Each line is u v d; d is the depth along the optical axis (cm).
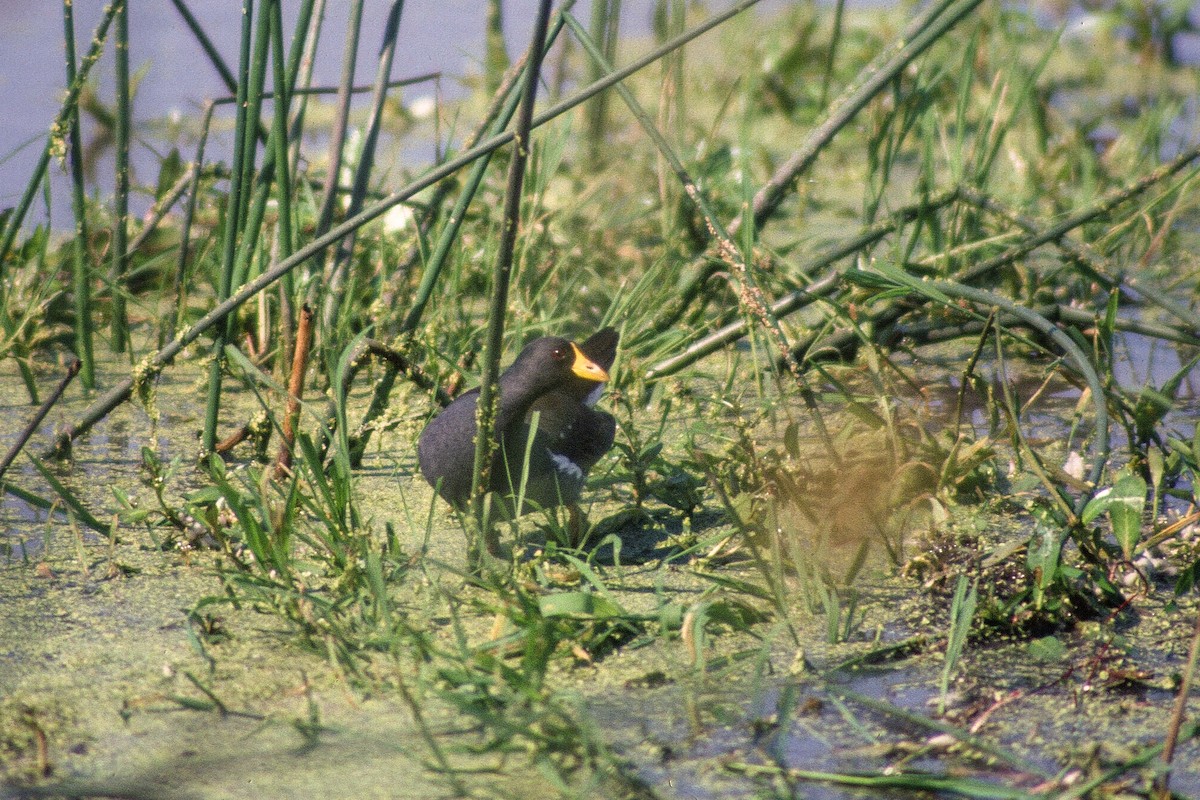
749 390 1090
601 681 646
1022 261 1182
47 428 999
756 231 1062
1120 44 2014
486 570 734
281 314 1048
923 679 651
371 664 654
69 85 908
